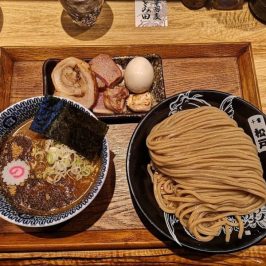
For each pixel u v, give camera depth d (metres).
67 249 0.36
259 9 0.45
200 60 0.45
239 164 0.36
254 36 0.46
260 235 0.34
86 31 0.46
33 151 0.37
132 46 0.44
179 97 0.39
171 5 0.47
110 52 0.44
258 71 0.44
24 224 0.33
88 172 0.37
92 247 0.36
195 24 0.46
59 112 0.36
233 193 0.36
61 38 0.45
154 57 0.43
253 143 0.38
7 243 0.36
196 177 0.36
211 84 0.44
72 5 0.42
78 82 0.41
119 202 0.38
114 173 0.39
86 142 0.36
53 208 0.36
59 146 0.37
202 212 0.36
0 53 0.43
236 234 0.35
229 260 0.37
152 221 0.34
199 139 0.37
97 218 0.38
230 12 0.47
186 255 0.37
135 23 0.46
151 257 0.37
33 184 0.36
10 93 0.43
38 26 0.46
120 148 0.40
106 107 0.41
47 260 0.37
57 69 0.41
